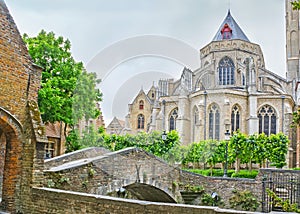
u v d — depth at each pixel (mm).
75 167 13266
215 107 40906
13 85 12117
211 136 40188
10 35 12109
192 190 20938
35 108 12578
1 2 11930
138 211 8789
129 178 13500
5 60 11898
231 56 53500
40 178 12086
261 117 47031
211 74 42438
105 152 14055
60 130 31000
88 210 9758
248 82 47906
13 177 12195
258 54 56156
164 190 18812
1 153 13742
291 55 68938
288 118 45219
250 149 34781
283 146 36031
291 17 69812
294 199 19391
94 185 13875
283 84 54156
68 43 26656
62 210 10492
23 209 11758
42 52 25109
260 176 21406
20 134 12281
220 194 21562
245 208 21125
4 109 11805
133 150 13195
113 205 9234
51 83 23969
